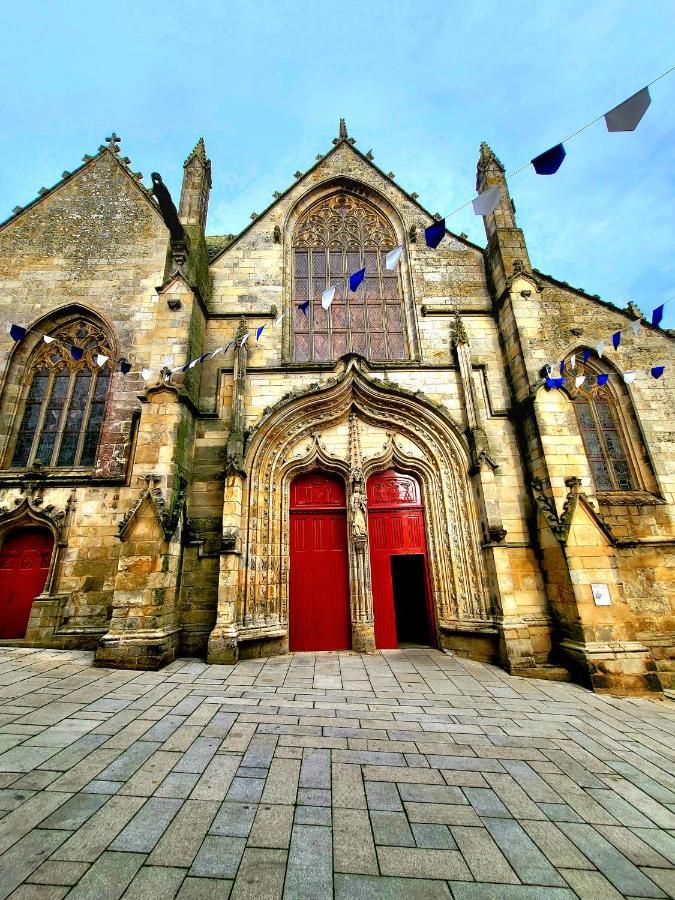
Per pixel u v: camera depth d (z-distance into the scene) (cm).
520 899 337
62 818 423
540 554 1174
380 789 498
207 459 1295
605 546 1067
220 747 595
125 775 511
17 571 1300
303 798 472
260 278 1565
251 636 1095
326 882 348
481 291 1566
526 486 1261
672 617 1244
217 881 345
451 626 1173
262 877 351
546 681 987
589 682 940
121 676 923
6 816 424
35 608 1207
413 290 1564
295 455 1336
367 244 1702
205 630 1121
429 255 1619
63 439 1460
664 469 1404
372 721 709
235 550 1124
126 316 1565
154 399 1196
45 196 1733
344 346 1545
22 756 551
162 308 1319
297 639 1209
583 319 1578
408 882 351
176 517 1118
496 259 1510
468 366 1373
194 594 1152
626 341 1550
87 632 1200
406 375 1419
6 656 1068
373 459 1339
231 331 1473
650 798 494
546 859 385
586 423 1481
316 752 588
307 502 1338
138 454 1150
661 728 721
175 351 1271
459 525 1262
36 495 1323
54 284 1599
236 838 400
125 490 1333
